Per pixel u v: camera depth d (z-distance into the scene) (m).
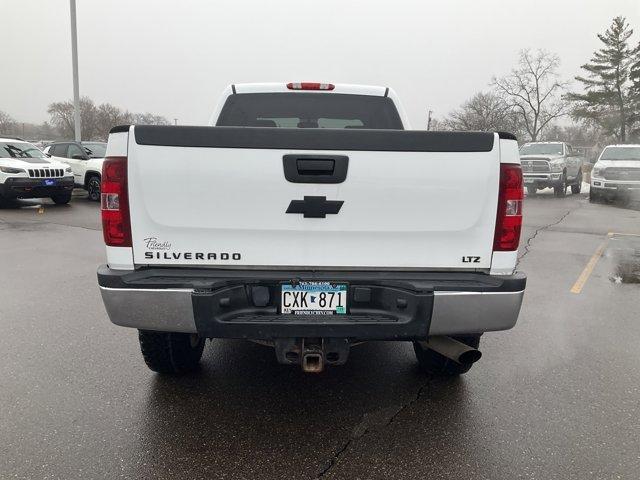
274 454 2.88
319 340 2.88
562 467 2.78
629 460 2.85
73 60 22.39
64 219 12.64
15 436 3.01
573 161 21.97
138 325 2.81
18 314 5.23
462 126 70.81
